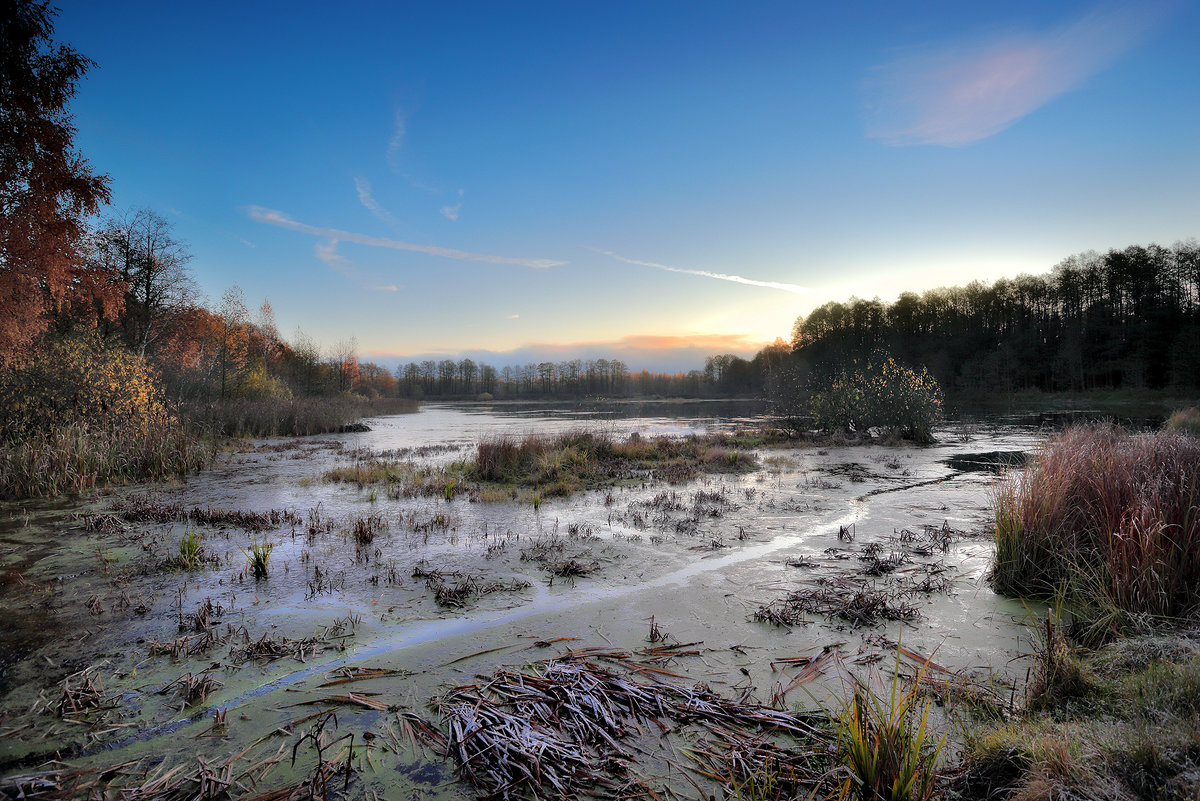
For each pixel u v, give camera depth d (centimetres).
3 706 335
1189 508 455
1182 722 248
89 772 276
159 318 2723
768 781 253
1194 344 4347
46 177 1134
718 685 353
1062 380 5188
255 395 3281
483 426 2927
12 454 1049
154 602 496
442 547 667
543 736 294
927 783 239
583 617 462
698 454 1466
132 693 349
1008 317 6259
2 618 462
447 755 289
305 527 759
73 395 1297
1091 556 488
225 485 1097
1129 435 816
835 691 343
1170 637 351
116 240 2562
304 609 482
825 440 1831
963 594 507
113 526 753
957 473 1185
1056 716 294
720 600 497
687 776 270
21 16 959
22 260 1212
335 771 274
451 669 377
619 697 336
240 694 348
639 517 814
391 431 2592
